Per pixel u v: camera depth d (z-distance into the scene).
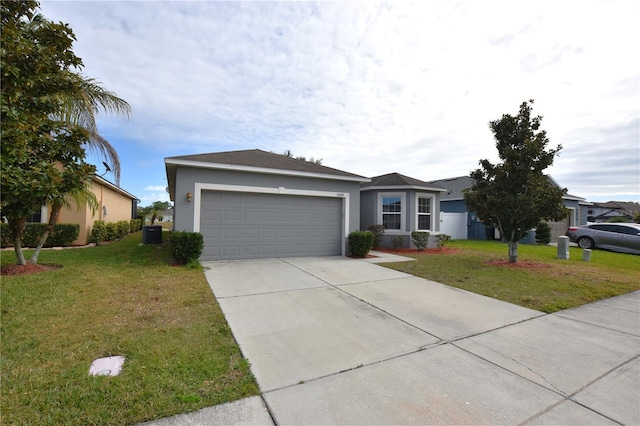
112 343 3.19
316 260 9.27
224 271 7.20
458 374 2.83
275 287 5.89
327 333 3.75
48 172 4.61
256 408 2.24
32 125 4.25
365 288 6.01
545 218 8.35
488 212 8.85
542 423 2.17
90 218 12.21
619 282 6.89
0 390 2.29
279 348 3.29
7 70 3.71
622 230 12.95
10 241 10.17
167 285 5.66
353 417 2.17
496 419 2.19
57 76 4.74
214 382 2.55
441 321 4.28
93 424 1.98
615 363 3.13
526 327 4.12
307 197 10.02
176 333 3.53
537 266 8.63
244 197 9.06
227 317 4.17
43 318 3.81
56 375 2.53
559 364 3.08
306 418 2.14
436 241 13.29
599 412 2.31
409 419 2.16
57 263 7.31
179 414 2.13
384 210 13.36
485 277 7.17
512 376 2.82
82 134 5.63
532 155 8.14
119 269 6.88
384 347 3.39
